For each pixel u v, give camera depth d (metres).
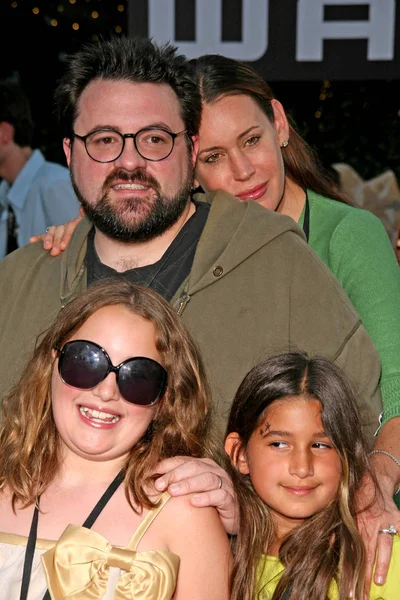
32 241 3.08
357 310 2.97
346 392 2.56
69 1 7.91
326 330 2.76
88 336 2.42
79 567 2.27
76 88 2.80
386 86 7.80
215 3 4.35
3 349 2.92
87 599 2.25
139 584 2.24
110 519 2.36
